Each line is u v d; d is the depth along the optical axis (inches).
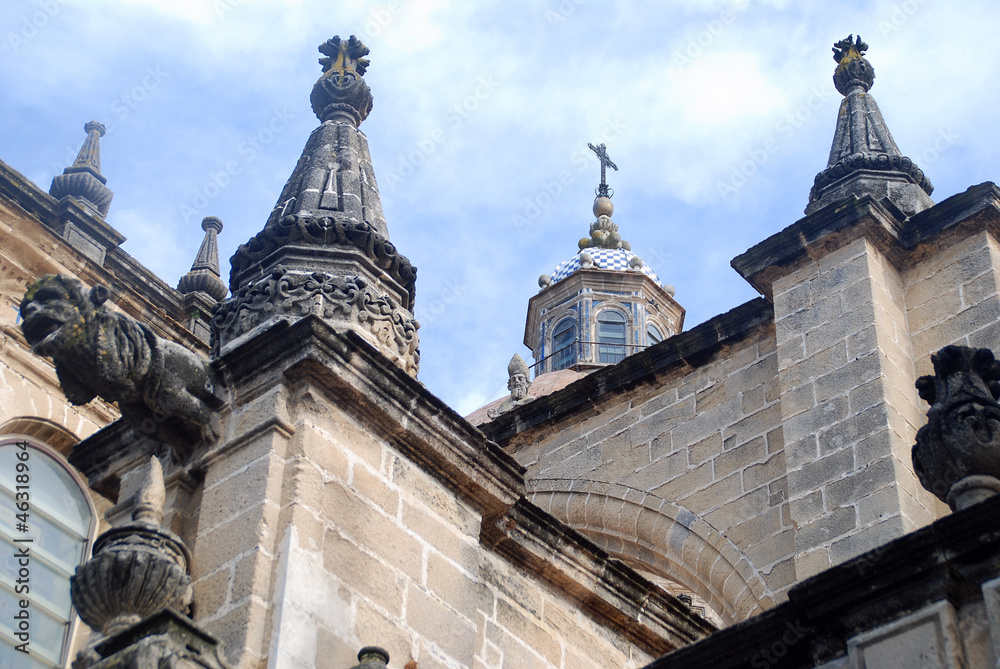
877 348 669.9
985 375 423.8
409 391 505.7
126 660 388.8
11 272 834.2
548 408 823.1
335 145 605.3
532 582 557.6
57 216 875.4
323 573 457.7
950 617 356.5
